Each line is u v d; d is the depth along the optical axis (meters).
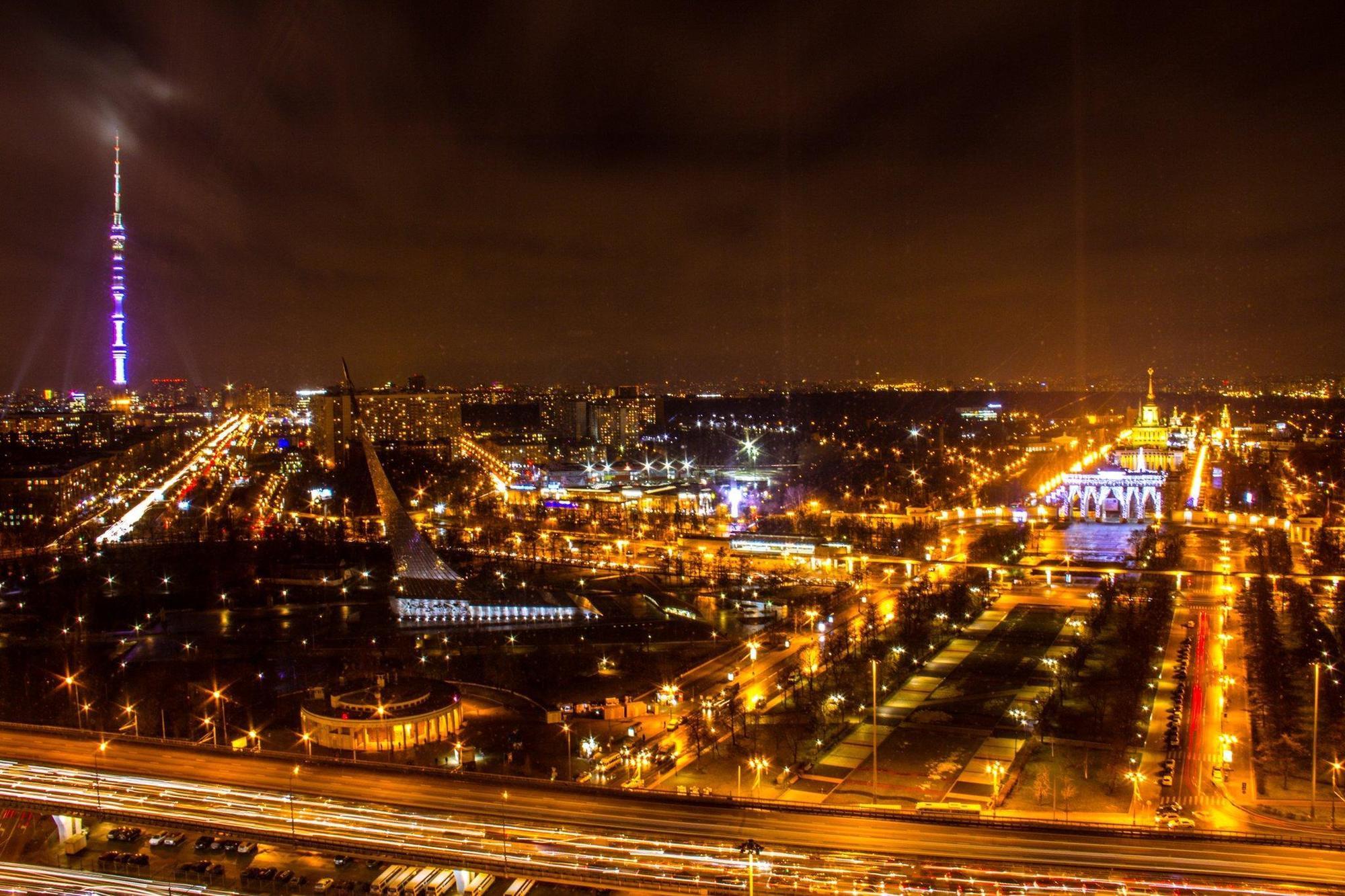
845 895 171.38
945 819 196.25
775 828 195.62
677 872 179.25
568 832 194.00
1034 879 176.12
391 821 199.88
